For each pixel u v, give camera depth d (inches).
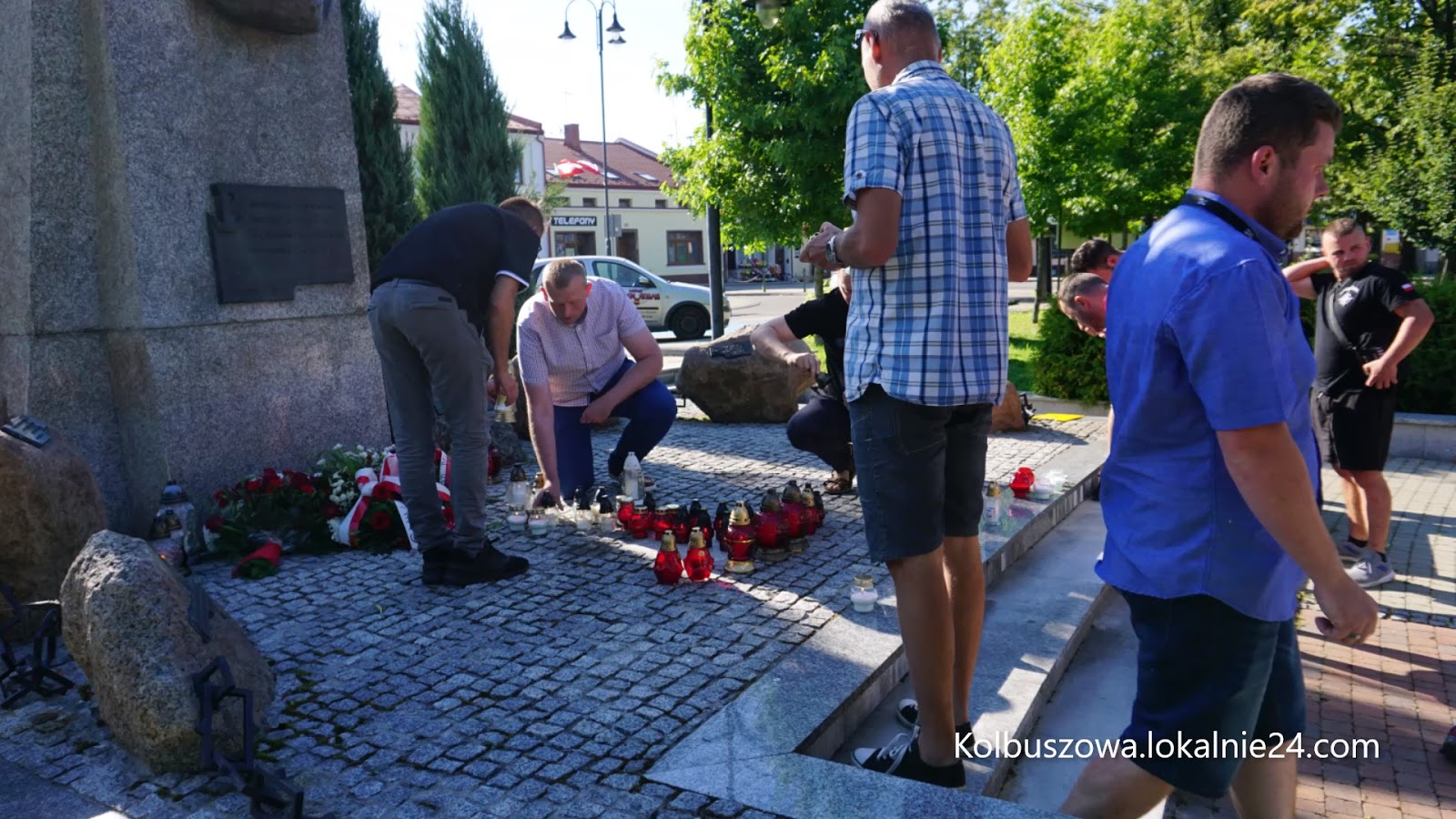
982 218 101.6
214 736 106.6
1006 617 166.2
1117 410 83.7
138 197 191.6
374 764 107.9
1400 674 166.2
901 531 101.3
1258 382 71.4
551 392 219.0
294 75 223.9
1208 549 77.9
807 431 223.3
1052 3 698.8
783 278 2165.4
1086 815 88.3
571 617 152.6
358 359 240.4
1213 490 77.6
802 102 514.6
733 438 320.2
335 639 144.6
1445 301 334.0
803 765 105.6
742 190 542.9
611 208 1875.0
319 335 230.7
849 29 514.3
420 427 168.6
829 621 149.6
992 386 101.7
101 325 197.9
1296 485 71.5
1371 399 204.8
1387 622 188.5
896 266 99.6
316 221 227.1
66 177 190.1
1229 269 72.7
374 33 401.7
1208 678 80.5
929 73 105.3
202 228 204.7
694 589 165.5
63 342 192.2
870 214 95.8
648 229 1941.4
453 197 481.7
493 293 166.7
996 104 735.1
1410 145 577.9
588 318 218.5
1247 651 79.7
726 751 108.8
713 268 549.0
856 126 99.3
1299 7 807.7
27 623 146.0
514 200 187.6
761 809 97.7
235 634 119.2
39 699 126.0
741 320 1019.3
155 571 113.0
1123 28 693.3
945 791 98.7
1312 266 215.3
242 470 213.8
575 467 225.3
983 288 101.0
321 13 223.0
